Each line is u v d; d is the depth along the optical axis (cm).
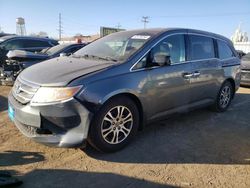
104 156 405
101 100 380
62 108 363
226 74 609
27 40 1124
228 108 669
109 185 337
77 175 356
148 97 438
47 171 363
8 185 321
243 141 478
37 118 371
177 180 352
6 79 837
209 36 582
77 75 383
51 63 452
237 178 362
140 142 455
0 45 1066
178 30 513
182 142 463
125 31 537
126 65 419
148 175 361
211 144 461
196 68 520
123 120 417
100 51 485
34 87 379
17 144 435
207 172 374
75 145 373
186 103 512
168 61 445
